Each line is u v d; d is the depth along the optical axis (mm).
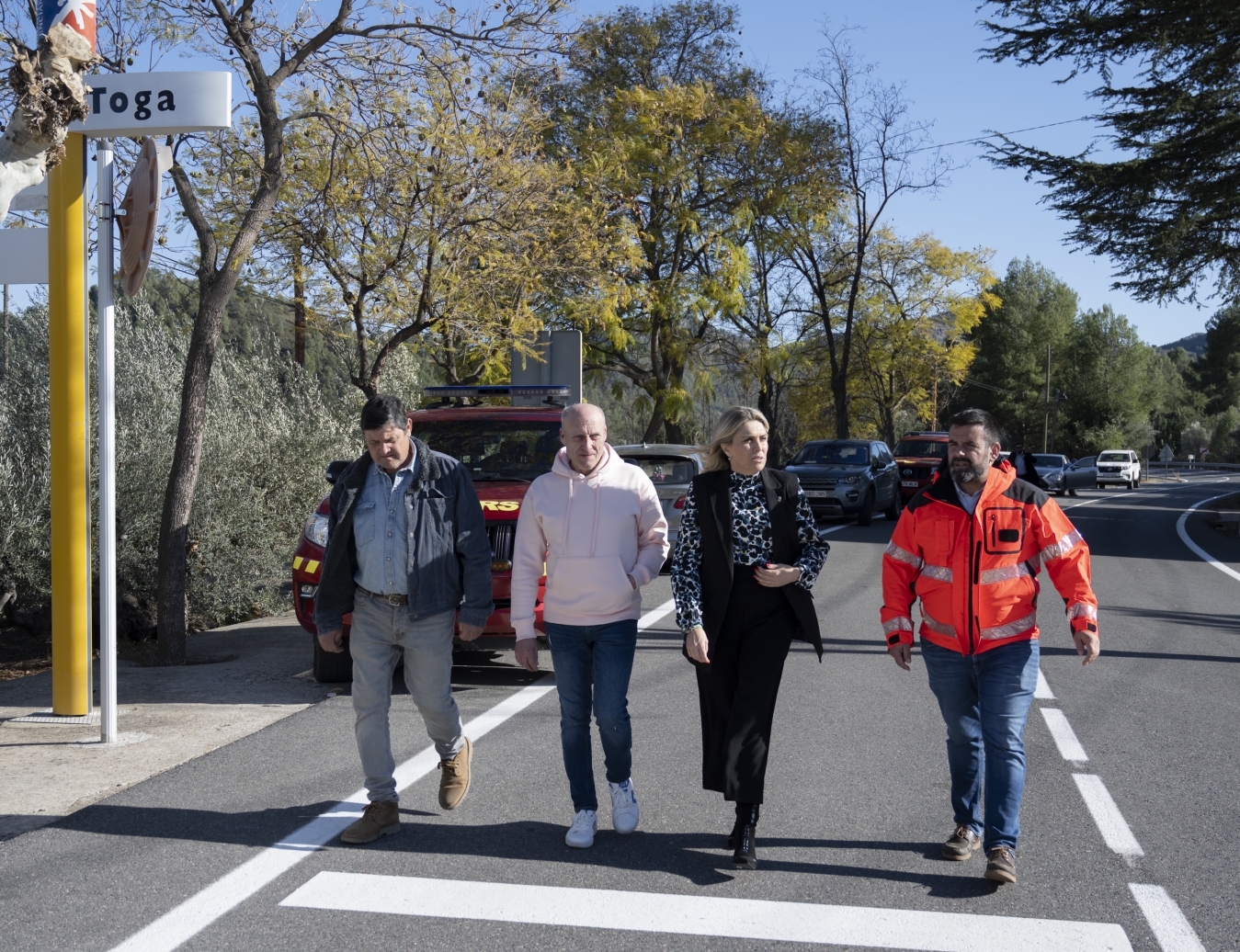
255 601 11758
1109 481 52625
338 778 5402
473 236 13586
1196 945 3586
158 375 12055
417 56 11570
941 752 5980
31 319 11898
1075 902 3934
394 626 4648
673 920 3764
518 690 7438
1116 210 24922
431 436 9211
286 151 12852
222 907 3855
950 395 62469
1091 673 8156
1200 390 126000
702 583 4406
